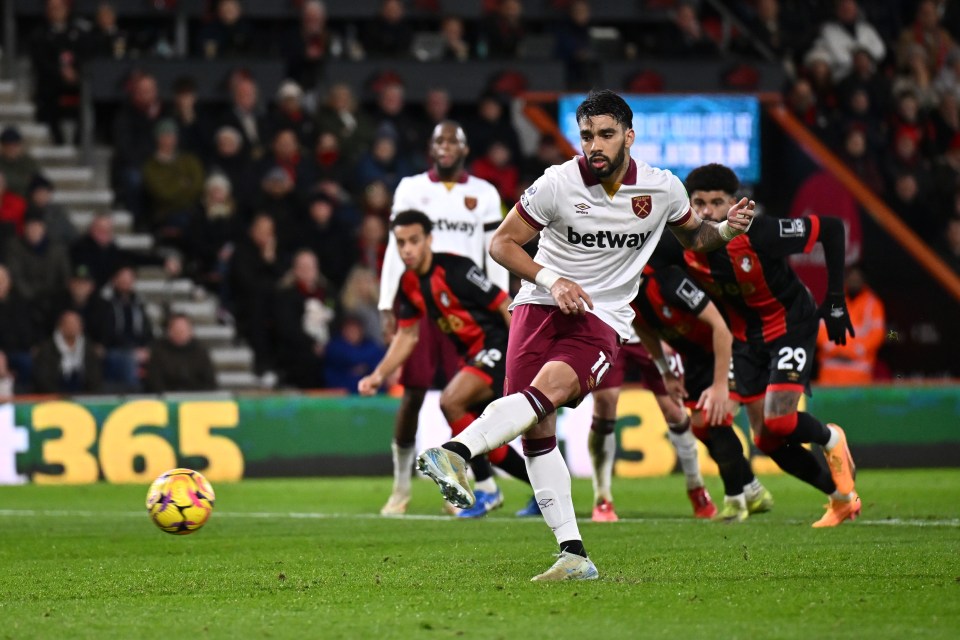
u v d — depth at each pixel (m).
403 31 63.94
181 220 55.16
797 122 63.94
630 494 37.72
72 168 59.44
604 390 29.22
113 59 59.72
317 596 17.56
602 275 19.03
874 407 46.47
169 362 48.22
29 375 48.03
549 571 18.48
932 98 71.06
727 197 26.20
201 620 15.75
